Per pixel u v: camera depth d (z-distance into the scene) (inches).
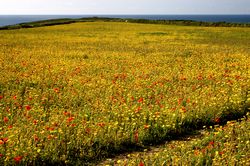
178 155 295.1
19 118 374.9
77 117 389.7
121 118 388.2
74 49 1156.5
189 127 388.2
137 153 323.0
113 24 2861.7
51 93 499.2
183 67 764.0
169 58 922.1
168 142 350.0
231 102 441.7
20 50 1091.3
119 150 327.3
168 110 400.8
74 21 3523.6
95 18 4350.4
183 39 1611.7
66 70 700.0
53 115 394.0
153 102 462.9
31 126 340.8
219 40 1582.2
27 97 479.2
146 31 2103.8
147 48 1208.8
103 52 1061.1
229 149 299.9
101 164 300.0
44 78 614.2
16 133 319.3
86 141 319.3
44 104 452.4
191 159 281.6
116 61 846.5
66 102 462.0
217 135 343.0
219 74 658.8
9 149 289.6
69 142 308.2
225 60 914.7
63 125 349.1
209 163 279.0
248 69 730.8
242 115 430.3
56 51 1071.6
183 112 393.4
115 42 1430.9
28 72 658.8
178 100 441.1
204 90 509.4
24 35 1802.4
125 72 695.7
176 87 548.7
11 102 453.1
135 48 1207.6
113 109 413.7
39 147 299.4
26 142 305.3
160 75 660.1
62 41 1464.1
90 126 351.3
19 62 805.2
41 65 748.6
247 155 289.6
